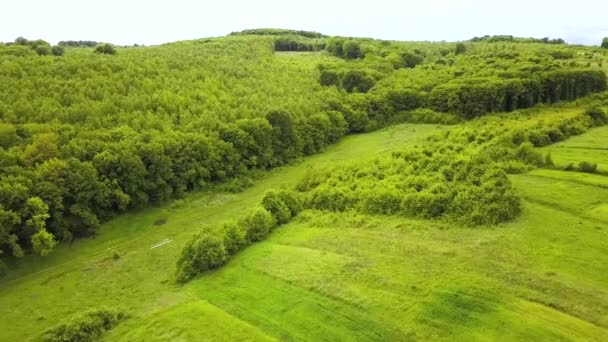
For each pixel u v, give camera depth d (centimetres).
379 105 12619
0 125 6944
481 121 10750
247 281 5156
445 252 5069
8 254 6266
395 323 4097
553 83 11856
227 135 9012
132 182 7394
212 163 8588
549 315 3909
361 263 5091
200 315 4675
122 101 8706
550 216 5566
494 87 11594
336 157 10381
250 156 9381
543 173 6794
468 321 3969
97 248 6719
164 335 4438
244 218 6600
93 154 7219
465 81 12500
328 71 13788
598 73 12188
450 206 5916
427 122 12312
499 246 5050
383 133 11925
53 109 7875
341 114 11744
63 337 4462
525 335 3725
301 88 12594
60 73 9306
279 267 5297
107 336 4562
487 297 4175
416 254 5125
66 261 6406
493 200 5741
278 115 9956
